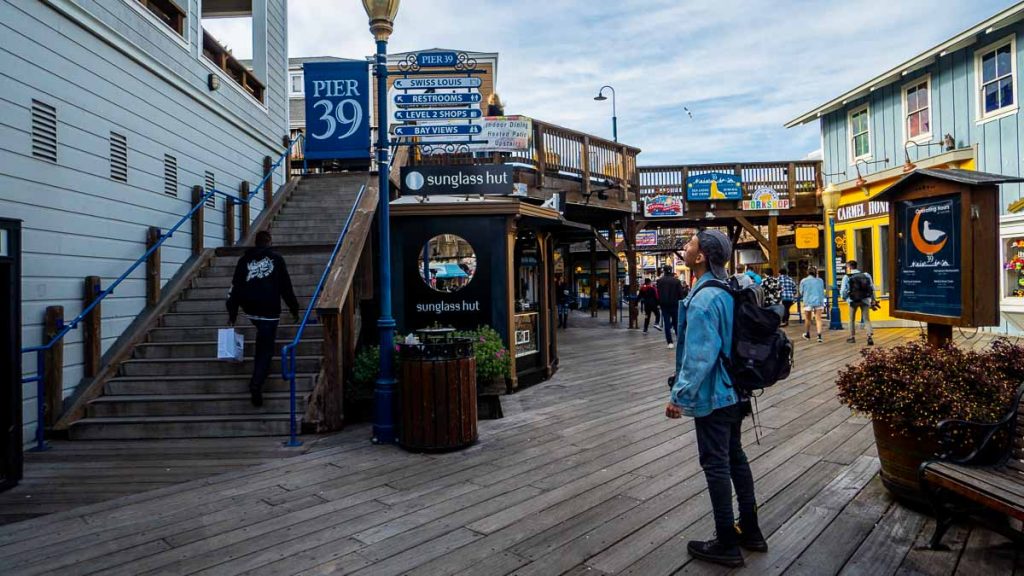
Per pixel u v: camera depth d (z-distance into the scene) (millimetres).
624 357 11445
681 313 3340
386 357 5727
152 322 7508
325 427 6125
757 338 3111
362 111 8305
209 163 9531
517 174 12297
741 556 3184
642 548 3398
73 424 5957
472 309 8180
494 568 3207
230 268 8781
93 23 6738
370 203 8859
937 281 4453
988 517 3242
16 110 5723
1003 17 11664
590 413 6750
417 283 8219
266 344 6289
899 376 3725
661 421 6301
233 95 10344
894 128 15328
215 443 5762
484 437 5812
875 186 15906
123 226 7305
